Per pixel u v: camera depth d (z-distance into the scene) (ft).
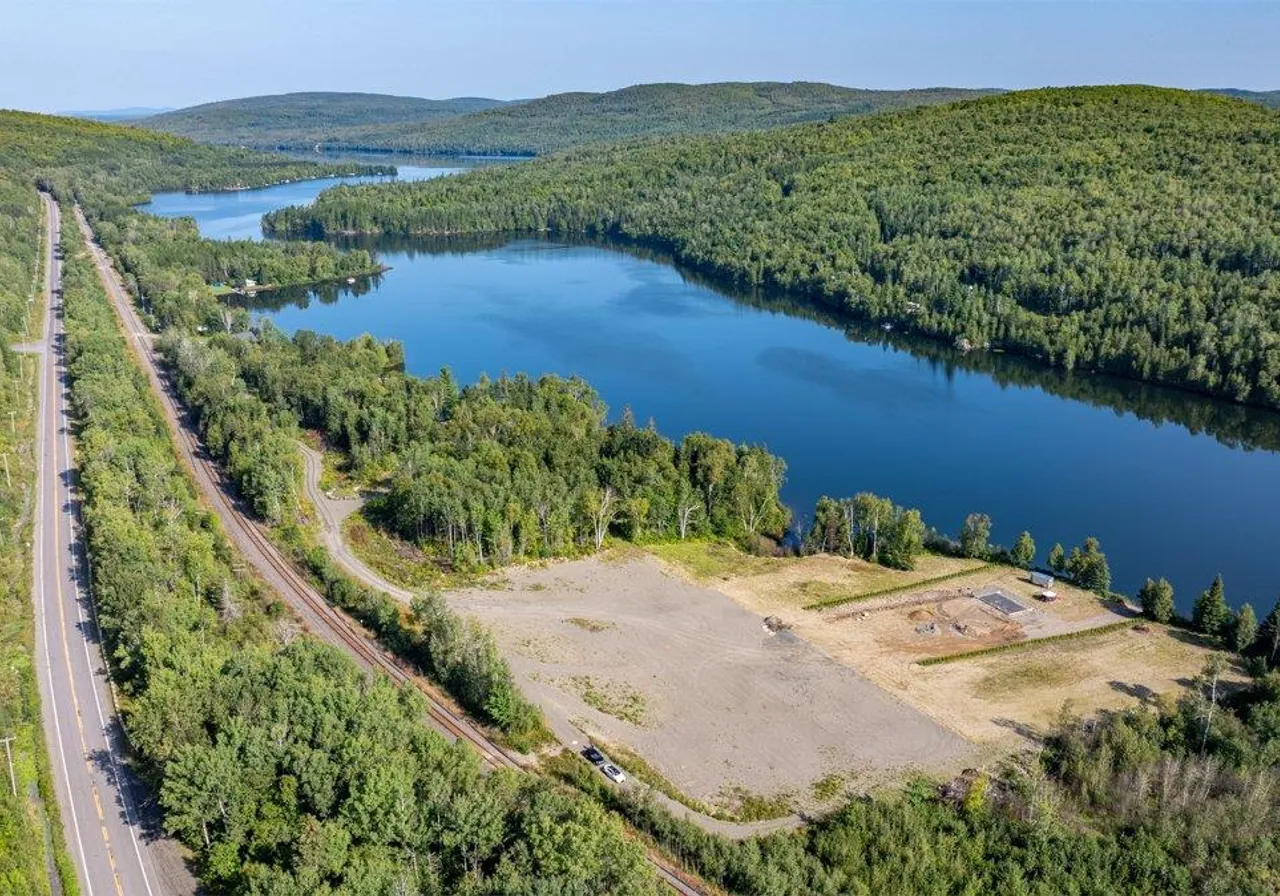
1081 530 654.12
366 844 294.05
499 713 398.83
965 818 355.97
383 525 605.31
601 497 599.57
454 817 297.33
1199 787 362.94
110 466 594.65
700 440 654.12
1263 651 473.26
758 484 629.92
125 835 330.75
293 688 354.95
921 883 324.19
